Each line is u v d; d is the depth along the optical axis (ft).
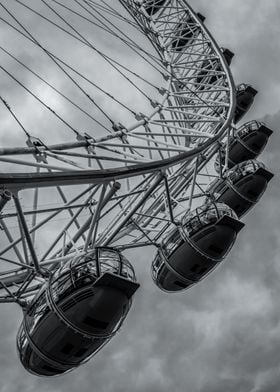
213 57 124.77
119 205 76.84
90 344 62.59
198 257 84.58
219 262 87.45
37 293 63.62
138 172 61.41
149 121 92.89
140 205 66.54
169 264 86.07
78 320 60.44
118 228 66.18
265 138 128.26
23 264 60.13
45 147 65.41
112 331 62.85
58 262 63.16
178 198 95.35
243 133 128.57
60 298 60.85
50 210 60.95
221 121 98.48
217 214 84.58
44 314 61.52
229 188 109.50
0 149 60.23
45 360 63.36
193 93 106.63
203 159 91.15
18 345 65.57
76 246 66.49
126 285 60.44
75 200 69.15
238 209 111.04
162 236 87.35
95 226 64.69
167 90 105.91
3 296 64.13
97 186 61.67
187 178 94.58
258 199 111.24
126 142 84.23
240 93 148.56
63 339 61.46
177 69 123.95
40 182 50.55
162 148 79.20
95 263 62.03
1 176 48.24
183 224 85.10
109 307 60.34
